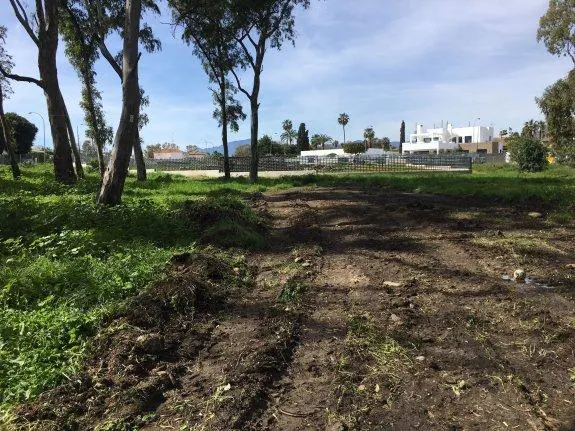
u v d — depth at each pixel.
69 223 8.42
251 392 3.33
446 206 12.82
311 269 6.48
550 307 4.93
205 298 5.10
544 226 9.49
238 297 5.33
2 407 3.16
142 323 4.43
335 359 3.82
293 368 3.72
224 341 4.21
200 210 9.35
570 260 6.81
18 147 64.94
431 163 38.50
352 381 3.48
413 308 4.92
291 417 3.09
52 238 7.03
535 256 7.05
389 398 3.28
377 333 4.27
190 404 3.23
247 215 9.88
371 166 38.28
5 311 4.55
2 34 21.47
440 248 7.70
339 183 23.00
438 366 3.70
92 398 3.29
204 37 23.86
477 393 3.34
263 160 38.75
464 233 8.91
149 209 9.76
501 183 19.80
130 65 11.57
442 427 2.96
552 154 40.66
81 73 25.98
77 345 4.01
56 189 15.95
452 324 4.50
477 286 5.63
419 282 5.81
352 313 4.78
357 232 9.20
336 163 39.25
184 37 24.36
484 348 4.00
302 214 11.28
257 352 3.87
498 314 4.74
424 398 3.28
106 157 41.47
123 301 4.85
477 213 11.35
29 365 3.62
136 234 7.91
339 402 3.23
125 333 4.18
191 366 3.79
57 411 3.12
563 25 35.47
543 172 31.73
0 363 3.60
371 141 117.62
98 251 6.76
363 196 16.11
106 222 8.65
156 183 22.30
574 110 38.53
